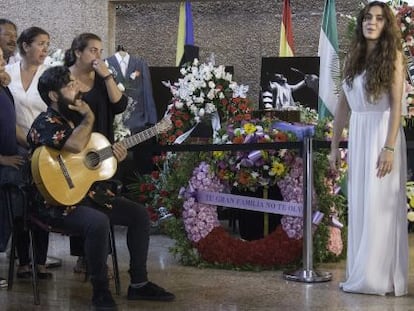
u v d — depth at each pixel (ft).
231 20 35.60
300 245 20.47
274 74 29.66
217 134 21.33
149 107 28.96
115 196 17.01
